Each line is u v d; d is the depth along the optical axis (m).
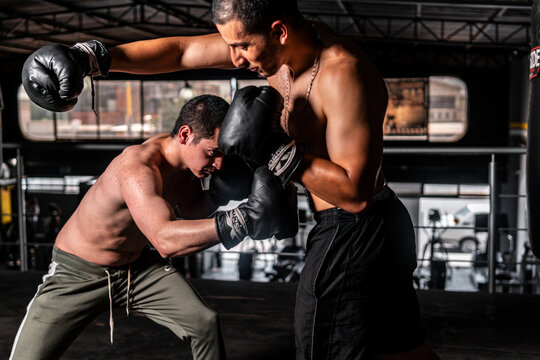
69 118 15.23
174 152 1.65
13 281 3.27
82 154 14.93
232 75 14.01
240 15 1.09
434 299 2.96
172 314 1.76
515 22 11.21
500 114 14.04
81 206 1.73
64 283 1.74
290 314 2.75
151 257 1.83
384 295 1.37
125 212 1.64
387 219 1.36
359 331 1.36
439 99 14.47
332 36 1.25
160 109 15.09
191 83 14.62
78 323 1.77
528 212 2.35
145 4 10.72
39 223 10.45
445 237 12.84
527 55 13.66
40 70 1.29
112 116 15.20
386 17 11.41
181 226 1.37
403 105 14.10
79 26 12.41
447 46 14.10
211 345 1.73
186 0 11.18
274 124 1.19
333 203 1.19
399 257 1.38
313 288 1.35
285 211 1.28
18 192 3.57
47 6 10.90
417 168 13.74
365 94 1.17
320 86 1.20
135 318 2.70
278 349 2.37
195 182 1.82
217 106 1.57
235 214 1.30
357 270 1.33
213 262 12.34
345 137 1.15
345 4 10.73
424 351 1.50
